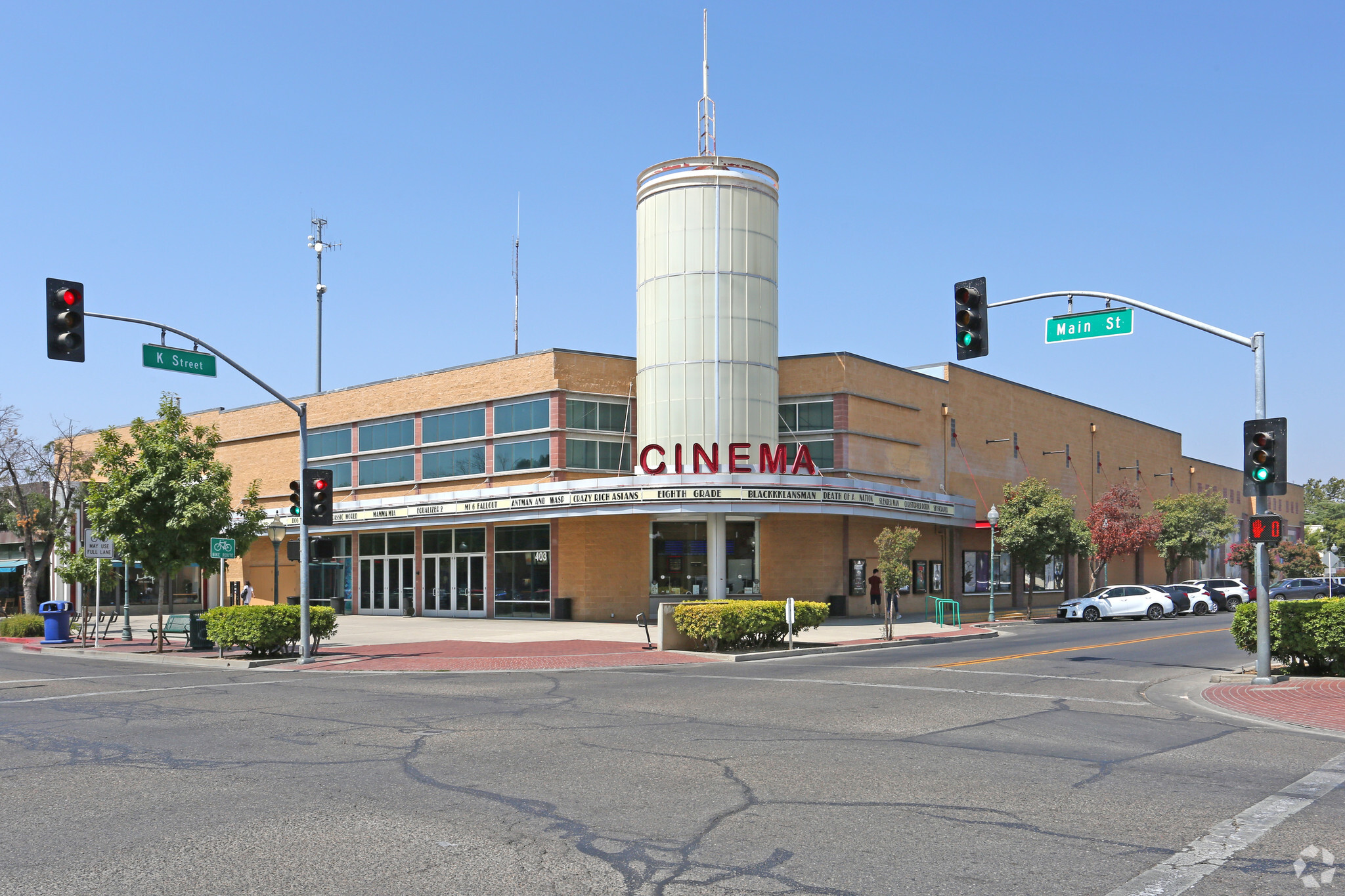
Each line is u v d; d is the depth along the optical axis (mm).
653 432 38312
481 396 42656
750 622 24953
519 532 40719
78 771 10477
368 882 6656
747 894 6375
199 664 24000
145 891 6492
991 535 42469
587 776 9922
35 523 45594
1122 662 21938
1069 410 56469
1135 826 8016
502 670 21406
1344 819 8258
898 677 19172
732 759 10805
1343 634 17719
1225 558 70000
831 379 40281
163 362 20531
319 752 11359
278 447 51656
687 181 38406
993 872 6820
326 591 47469
